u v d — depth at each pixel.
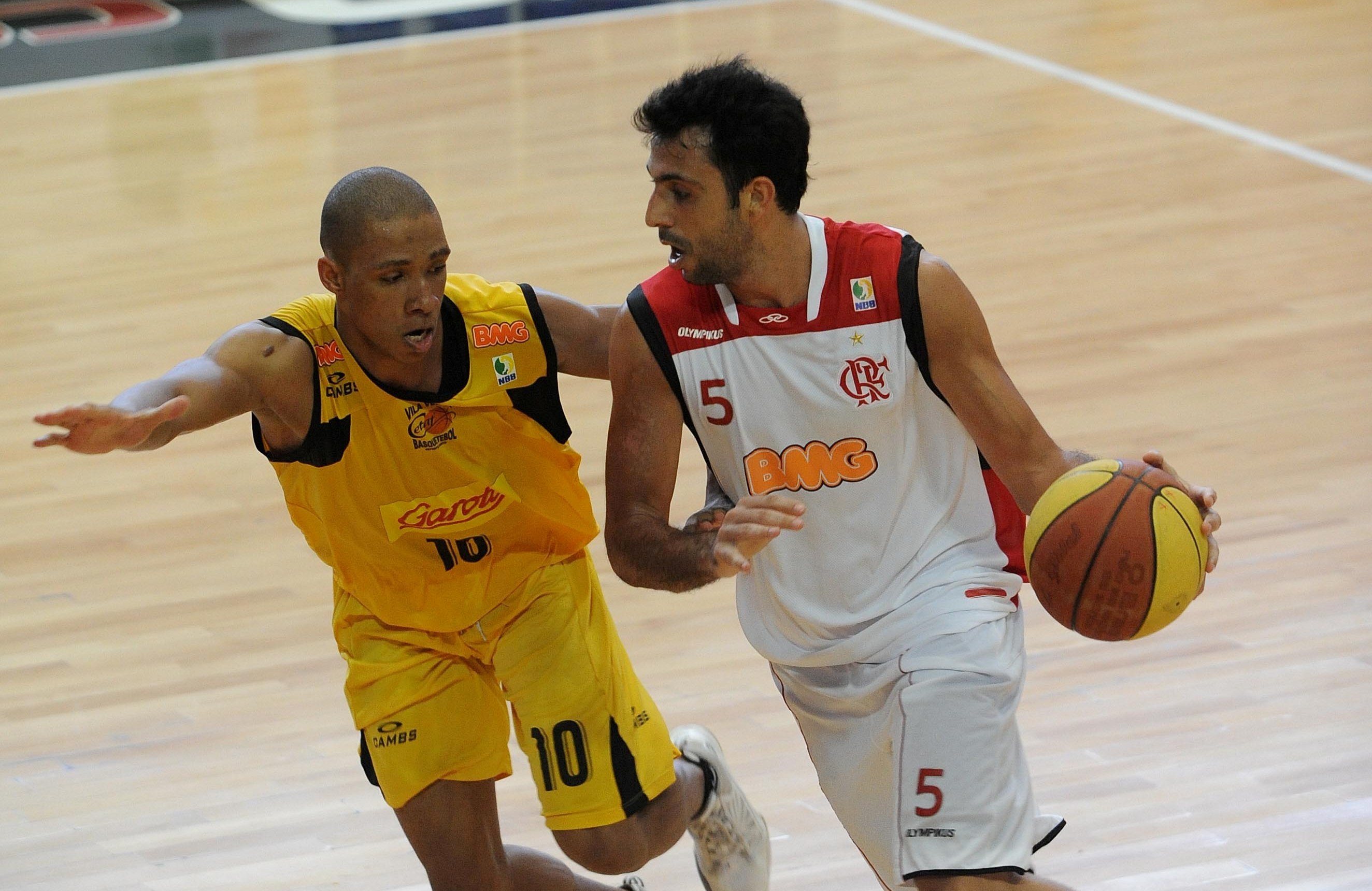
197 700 12.91
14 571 15.41
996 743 7.77
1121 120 29.83
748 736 12.05
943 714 7.71
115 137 31.89
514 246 24.41
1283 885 9.83
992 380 7.87
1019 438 7.95
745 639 13.62
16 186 28.92
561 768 8.66
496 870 8.74
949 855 7.62
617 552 8.07
